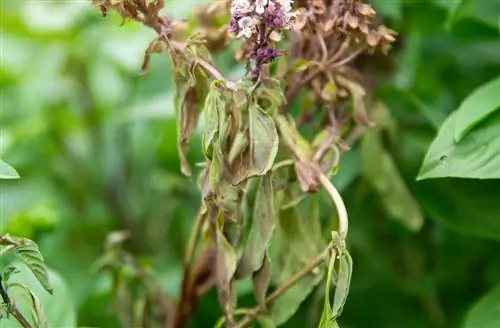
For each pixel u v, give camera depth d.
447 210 0.58
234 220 0.51
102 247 0.71
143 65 0.51
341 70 0.53
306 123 0.56
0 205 0.71
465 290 0.67
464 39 0.65
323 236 0.55
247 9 0.48
